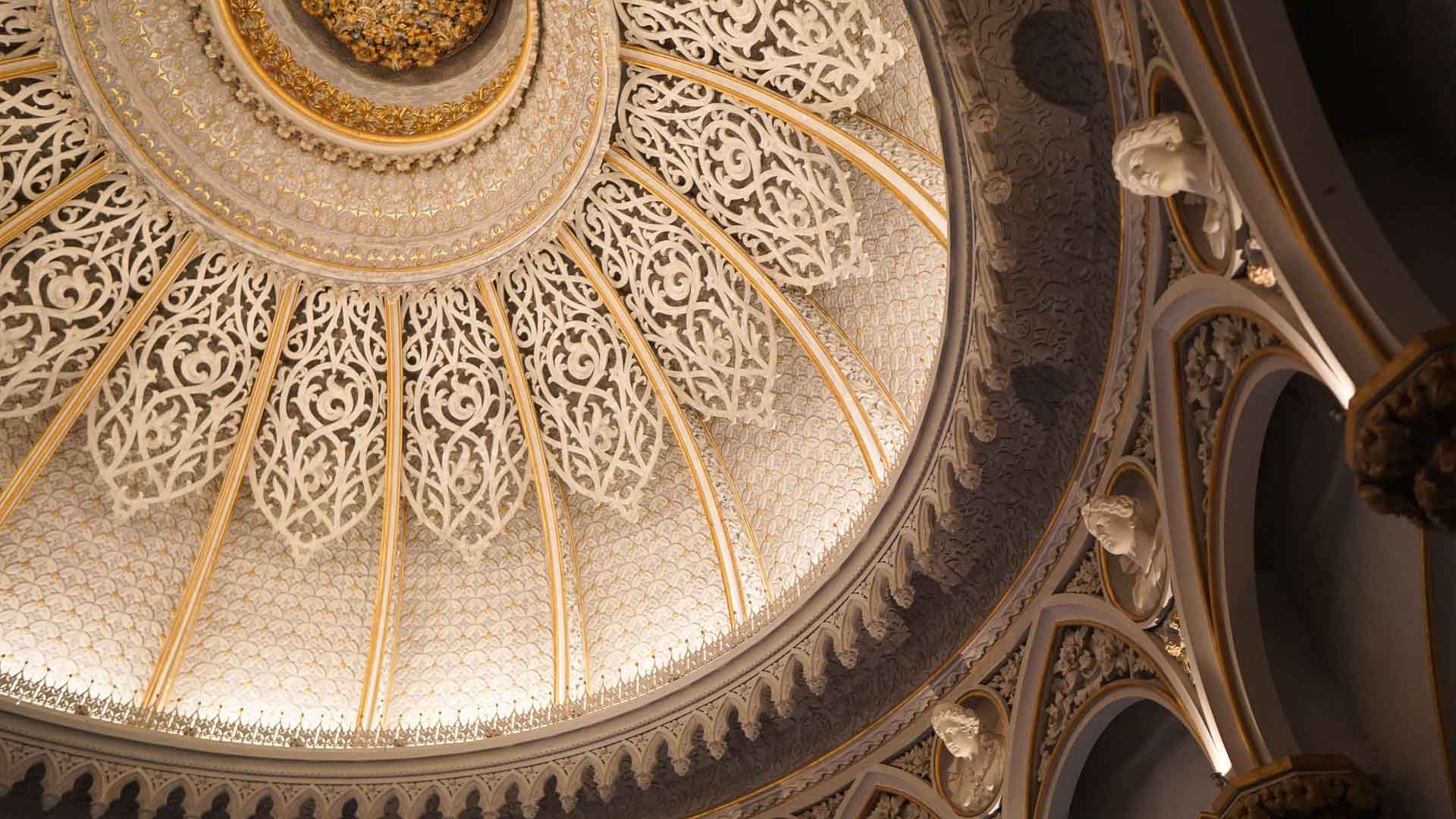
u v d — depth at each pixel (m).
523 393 10.69
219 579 10.49
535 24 9.52
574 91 9.59
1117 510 6.16
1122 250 5.99
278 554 10.71
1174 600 5.83
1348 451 3.92
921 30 6.09
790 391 9.57
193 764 9.16
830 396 9.30
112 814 9.05
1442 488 3.68
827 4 8.07
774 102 8.70
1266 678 5.38
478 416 10.82
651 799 9.42
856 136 8.40
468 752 9.45
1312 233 4.18
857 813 8.44
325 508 10.84
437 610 10.77
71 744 8.84
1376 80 5.02
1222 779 5.46
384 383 10.87
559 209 10.06
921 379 8.50
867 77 8.16
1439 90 4.68
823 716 8.80
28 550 9.82
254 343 10.56
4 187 9.50
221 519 10.55
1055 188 6.14
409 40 10.08
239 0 9.65
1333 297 4.12
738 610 9.62
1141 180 4.82
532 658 10.47
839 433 9.25
